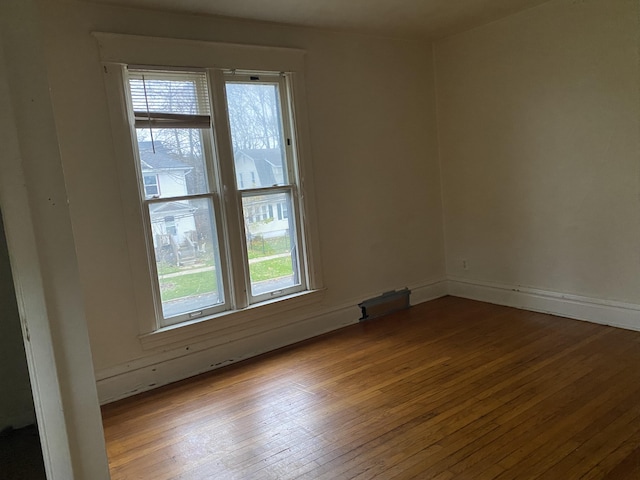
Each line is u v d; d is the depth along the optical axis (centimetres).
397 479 210
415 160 484
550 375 300
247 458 238
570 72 380
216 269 369
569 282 405
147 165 336
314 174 412
